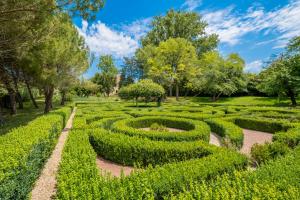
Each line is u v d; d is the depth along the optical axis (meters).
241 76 32.47
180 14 42.56
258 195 2.70
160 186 3.20
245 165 4.61
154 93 22.34
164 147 6.05
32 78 13.96
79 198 2.81
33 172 4.63
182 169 3.76
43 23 8.55
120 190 2.99
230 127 9.38
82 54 14.79
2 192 3.05
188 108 17.47
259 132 11.39
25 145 4.63
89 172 3.68
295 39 20.59
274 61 25.95
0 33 8.68
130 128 8.64
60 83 14.04
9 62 12.66
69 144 5.54
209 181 3.53
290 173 3.38
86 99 39.59
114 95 56.00
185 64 35.16
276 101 26.06
